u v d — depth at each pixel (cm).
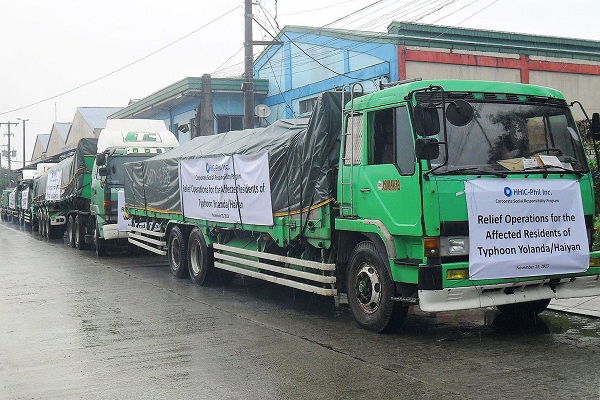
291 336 803
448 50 1967
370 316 807
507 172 727
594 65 2203
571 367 633
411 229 718
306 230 908
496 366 643
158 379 634
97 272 1479
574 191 762
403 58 1912
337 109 874
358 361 676
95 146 2022
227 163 1109
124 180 1700
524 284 735
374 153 786
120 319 935
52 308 1034
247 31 1969
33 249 2127
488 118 749
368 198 790
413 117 725
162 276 1405
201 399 570
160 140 1878
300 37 2470
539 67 2100
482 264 704
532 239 731
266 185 993
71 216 2162
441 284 691
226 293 1163
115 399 579
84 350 760
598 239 984
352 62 2155
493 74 2031
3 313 997
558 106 795
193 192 1255
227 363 684
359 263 824
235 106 2883
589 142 1123
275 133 1039
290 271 945
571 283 768
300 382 609
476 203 708
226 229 1166
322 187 865
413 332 808
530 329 813
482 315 908
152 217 1492
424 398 552
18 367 694
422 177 701
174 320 920
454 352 703
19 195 3809
